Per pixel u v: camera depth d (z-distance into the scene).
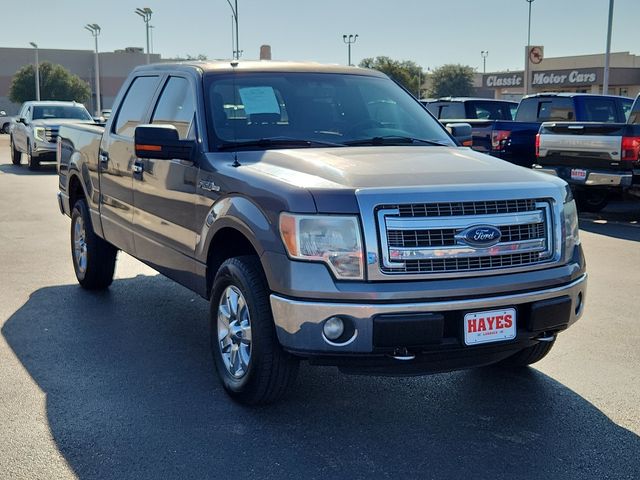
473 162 4.54
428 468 3.71
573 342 5.71
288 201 3.92
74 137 7.52
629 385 4.84
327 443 3.98
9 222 11.38
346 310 3.78
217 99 5.16
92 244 6.95
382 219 3.82
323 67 5.77
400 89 5.98
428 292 3.83
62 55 92.12
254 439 4.02
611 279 7.79
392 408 4.47
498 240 4.00
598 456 3.85
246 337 4.35
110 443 3.95
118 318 6.30
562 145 11.82
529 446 3.96
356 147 4.91
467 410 4.45
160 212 5.43
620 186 11.04
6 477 3.57
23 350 5.45
